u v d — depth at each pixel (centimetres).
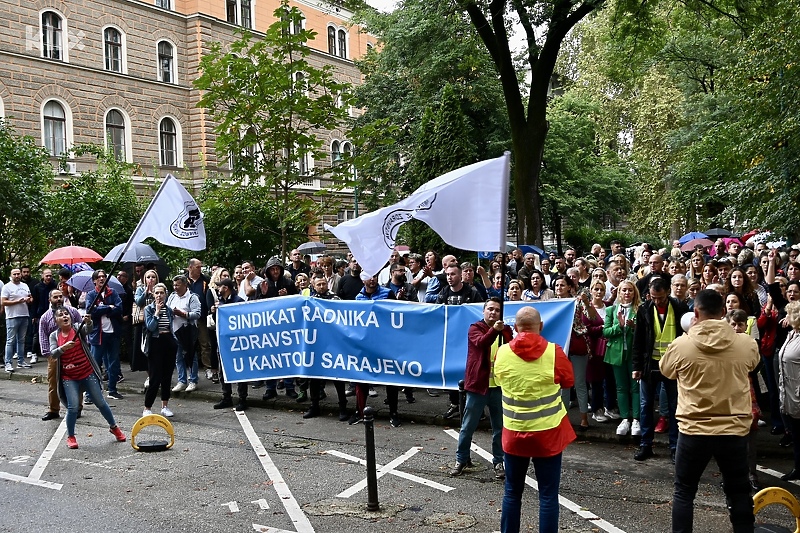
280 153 1445
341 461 809
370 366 986
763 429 883
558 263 1280
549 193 3559
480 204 716
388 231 823
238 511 648
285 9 1376
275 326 1055
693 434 519
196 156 3738
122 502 674
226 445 884
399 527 606
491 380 727
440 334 959
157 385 1012
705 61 2909
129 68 3459
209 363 1274
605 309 897
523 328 550
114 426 906
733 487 525
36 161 1880
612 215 4109
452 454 829
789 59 1369
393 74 3161
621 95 4009
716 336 518
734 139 1636
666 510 638
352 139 1468
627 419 866
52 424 1006
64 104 3186
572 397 1044
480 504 661
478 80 2925
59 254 1502
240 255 1802
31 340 1580
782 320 835
